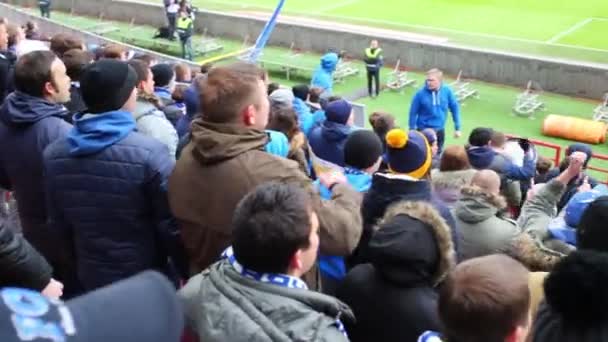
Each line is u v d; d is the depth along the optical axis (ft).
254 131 11.41
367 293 11.29
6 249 8.57
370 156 16.17
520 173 29.99
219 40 103.50
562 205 25.44
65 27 89.86
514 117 74.08
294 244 8.81
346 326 11.64
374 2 112.88
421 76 86.12
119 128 13.10
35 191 15.76
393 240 10.87
